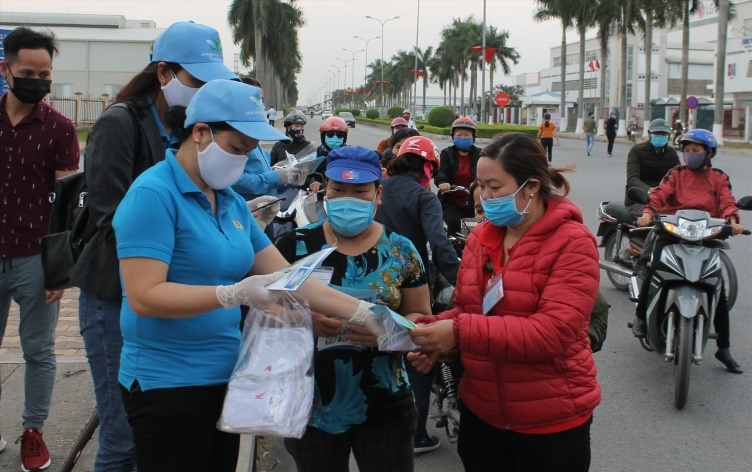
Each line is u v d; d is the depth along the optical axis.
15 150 3.81
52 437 4.30
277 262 2.87
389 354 2.90
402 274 2.96
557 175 2.72
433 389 4.56
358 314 2.60
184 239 2.47
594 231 11.89
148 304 2.36
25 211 3.85
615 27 53.12
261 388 2.40
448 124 52.09
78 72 58.62
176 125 2.88
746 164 25.67
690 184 6.34
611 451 4.59
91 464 4.03
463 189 6.00
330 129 7.58
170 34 3.07
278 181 4.57
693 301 5.14
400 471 2.95
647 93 46.94
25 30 3.76
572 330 2.53
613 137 31.03
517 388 2.65
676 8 42.28
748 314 7.54
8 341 5.94
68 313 6.91
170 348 2.52
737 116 48.31
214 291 2.36
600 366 6.17
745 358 6.28
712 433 4.85
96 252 2.97
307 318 2.56
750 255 10.14
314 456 2.93
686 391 5.14
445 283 4.65
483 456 2.86
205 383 2.54
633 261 7.83
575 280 2.55
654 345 5.60
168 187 2.46
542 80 99.38
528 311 2.61
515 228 2.74
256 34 54.53
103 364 3.00
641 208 7.82
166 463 2.53
